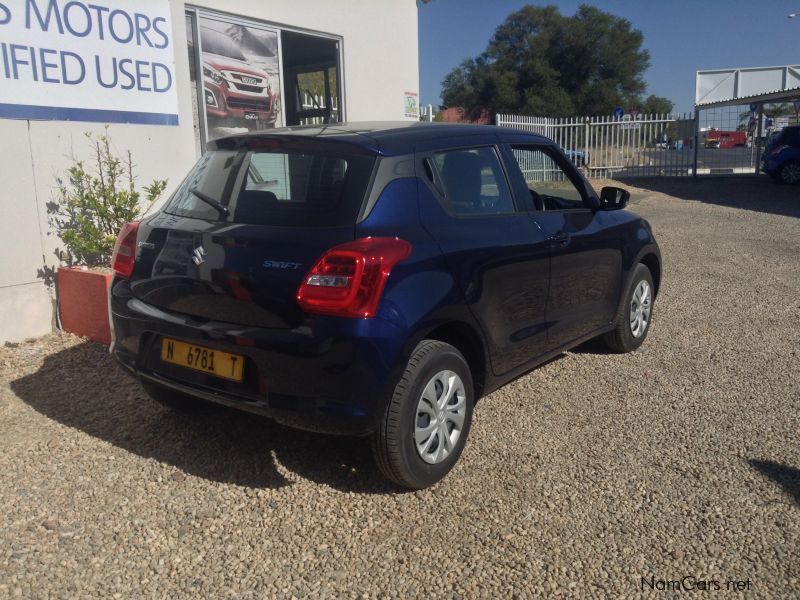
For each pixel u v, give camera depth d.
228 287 3.37
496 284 3.89
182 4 6.98
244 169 3.71
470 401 3.79
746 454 4.03
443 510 3.45
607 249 5.11
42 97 5.74
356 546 3.17
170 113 6.81
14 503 3.46
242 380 3.37
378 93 9.88
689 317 6.92
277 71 8.40
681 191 20.69
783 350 5.87
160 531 3.26
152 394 4.17
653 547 3.17
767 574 2.98
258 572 2.98
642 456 4.01
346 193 3.38
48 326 5.93
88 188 6.06
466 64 51.72
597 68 50.22
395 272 3.26
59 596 2.81
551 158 5.00
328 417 3.18
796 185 21.52
